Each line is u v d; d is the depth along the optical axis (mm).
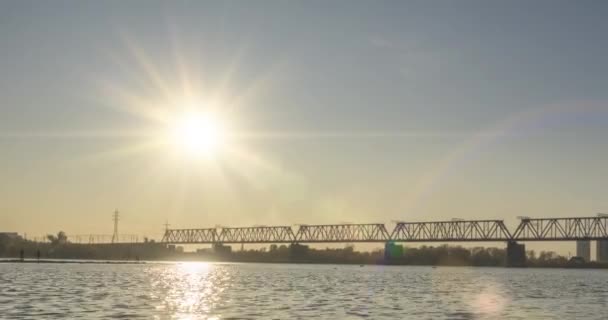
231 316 62750
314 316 63562
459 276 183875
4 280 110000
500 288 118562
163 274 156375
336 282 130375
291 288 106312
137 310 66438
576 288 122500
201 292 93625
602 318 67312
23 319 57250
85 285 101875
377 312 68500
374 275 179875
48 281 110062
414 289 109688
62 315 60375
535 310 74812
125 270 178500
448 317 65688
